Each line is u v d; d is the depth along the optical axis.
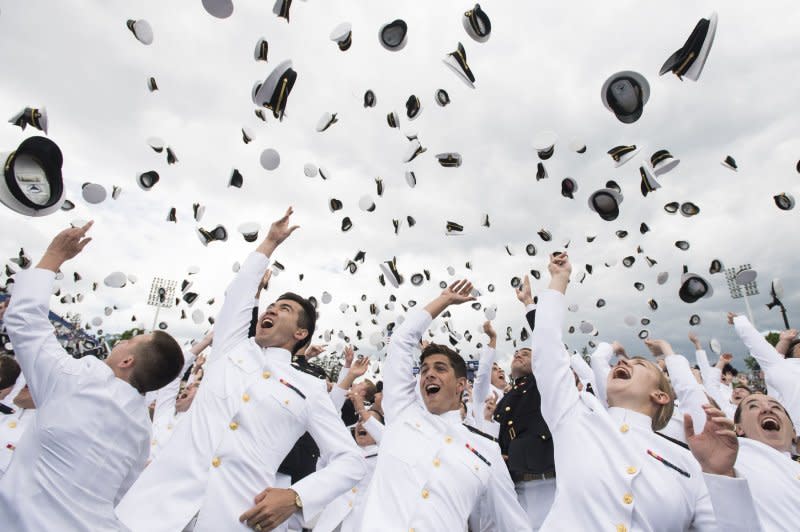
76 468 2.07
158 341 2.45
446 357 2.96
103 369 2.30
